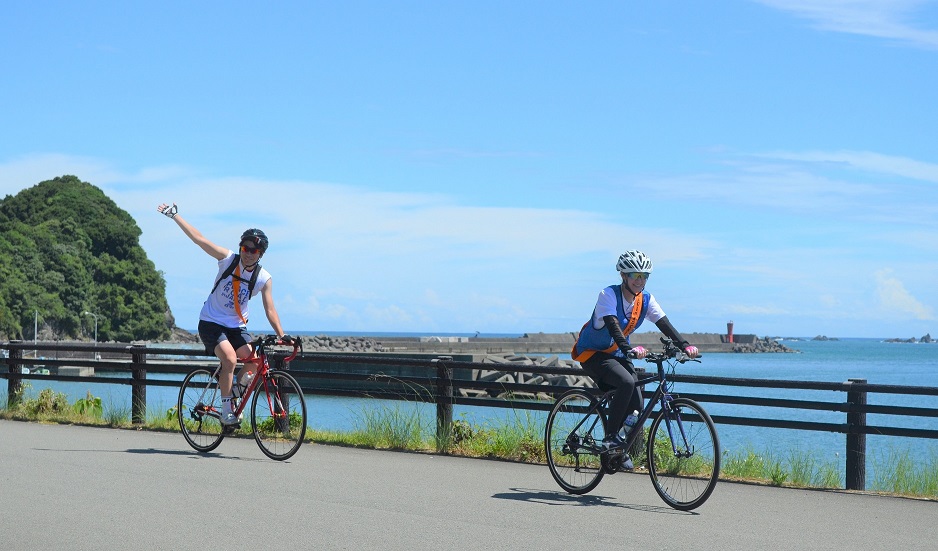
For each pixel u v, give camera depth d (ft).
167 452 31.60
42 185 565.12
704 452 22.85
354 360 36.65
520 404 33.53
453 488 25.32
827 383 28.50
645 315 24.16
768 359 534.78
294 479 26.09
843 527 21.07
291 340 30.27
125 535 18.61
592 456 24.73
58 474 26.17
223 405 30.81
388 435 35.65
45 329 476.95
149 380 41.68
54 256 497.46
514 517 21.20
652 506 23.30
